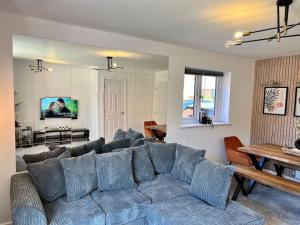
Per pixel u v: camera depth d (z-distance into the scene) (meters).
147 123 3.68
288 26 1.91
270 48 3.71
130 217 2.21
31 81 2.72
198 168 2.55
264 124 4.77
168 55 3.66
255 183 3.77
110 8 2.17
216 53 4.28
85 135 3.21
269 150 3.54
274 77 4.56
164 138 3.79
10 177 2.52
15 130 2.58
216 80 4.76
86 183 2.40
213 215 2.07
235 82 4.70
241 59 4.72
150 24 2.62
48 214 2.00
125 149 2.85
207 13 2.22
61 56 2.90
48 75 2.85
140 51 3.35
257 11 2.13
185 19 2.41
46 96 2.87
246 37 3.04
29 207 1.78
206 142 4.38
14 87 2.60
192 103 4.46
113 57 3.30
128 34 3.11
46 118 2.90
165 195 2.47
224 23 2.51
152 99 3.68
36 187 2.19
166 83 3.72
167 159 3.11
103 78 3.29
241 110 4.88
